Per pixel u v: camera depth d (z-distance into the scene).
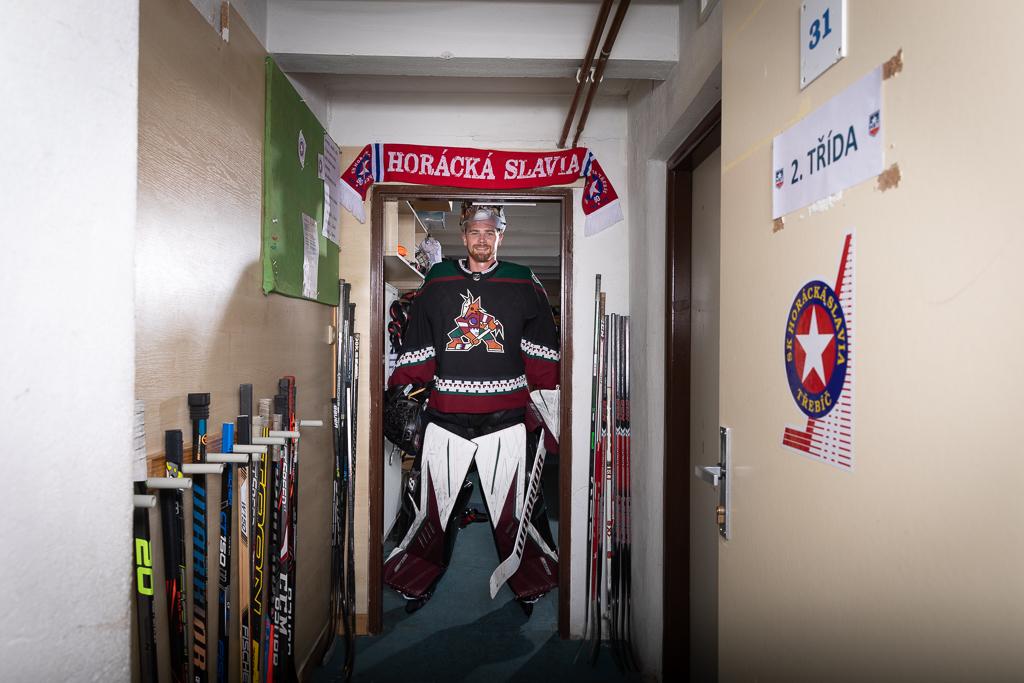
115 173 0.80
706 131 1.90
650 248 2.38
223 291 1.54
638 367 2.52
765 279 1.05
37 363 0.68
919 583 0.66
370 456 2.73
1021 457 0.52
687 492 2.25
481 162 2.68
